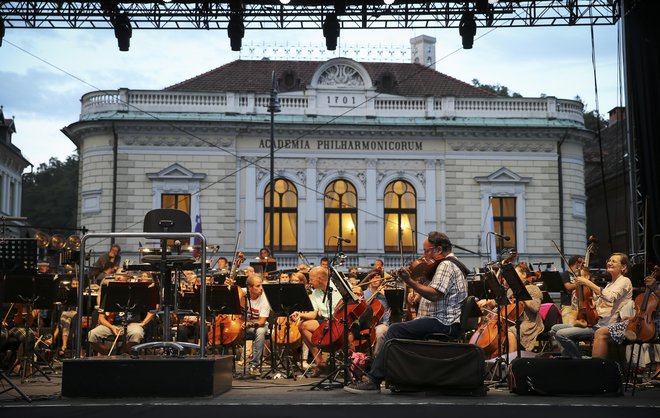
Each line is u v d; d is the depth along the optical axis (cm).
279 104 3362
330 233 3509
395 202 3544
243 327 1373
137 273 1558
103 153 3444
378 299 1266
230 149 3475
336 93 3556
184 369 900
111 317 1411
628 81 1745
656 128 1722
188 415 749
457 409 790
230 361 1030
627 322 1010
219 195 3456
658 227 1705
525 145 3578
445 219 3528
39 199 6975
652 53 1725
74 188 7031
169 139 3456
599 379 931
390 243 3519
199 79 3878
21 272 1212
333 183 3531
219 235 3441
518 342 1047
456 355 927
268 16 1892
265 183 3484
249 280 1441
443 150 3556
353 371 1064
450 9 1858
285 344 1366
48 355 1489
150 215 1065
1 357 1384
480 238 3519
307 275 1639
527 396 927
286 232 3494
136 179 3434
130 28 1881
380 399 889
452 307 972
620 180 3891
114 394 892
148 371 897
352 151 3525
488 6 1816
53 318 1485
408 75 4019
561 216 3569
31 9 1866
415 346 938
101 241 3403
